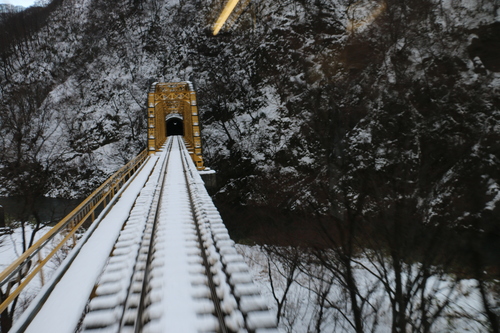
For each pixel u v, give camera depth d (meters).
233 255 5.87
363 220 13.24
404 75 30.81
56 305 4.32
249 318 3.85
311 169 32.56
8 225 27.56
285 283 16.45
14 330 3.71
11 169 28.55
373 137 25.48
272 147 40.19
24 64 87.94
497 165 16.14
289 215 27.06
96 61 77.94
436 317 8.80
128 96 63.78
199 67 62.94
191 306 4.15
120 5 89.25
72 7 101.94
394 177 14.75
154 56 73.19
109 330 3.77
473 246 10.56
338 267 12.99
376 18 40.00
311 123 31.61
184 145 36.56
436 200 13.14
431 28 34.09
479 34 30.14
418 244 10.37
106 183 10.14
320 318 11.80
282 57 47.41
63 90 68.38
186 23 74.12
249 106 48.53
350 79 35.34
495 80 25.89
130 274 5.21
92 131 57.75
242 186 40.44
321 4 47.56
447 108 24.47
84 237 6.95
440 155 17.59
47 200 45.38
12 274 3.98
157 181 14.84
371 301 11.62
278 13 51.94
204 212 9.00
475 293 9.47
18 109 51.62
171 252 6.02
